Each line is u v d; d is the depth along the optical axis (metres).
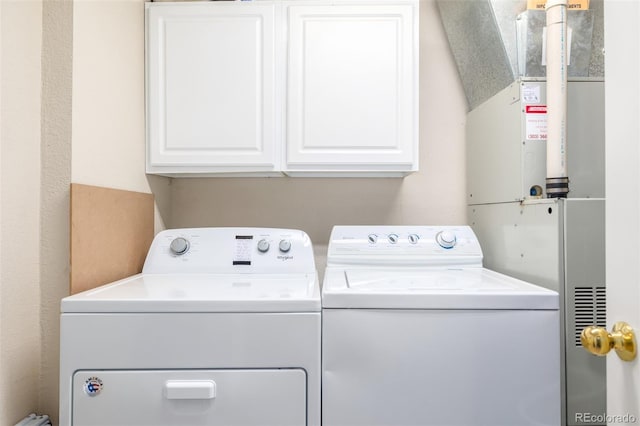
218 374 0.95
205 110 1.51
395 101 1.49
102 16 1.25
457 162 1.85
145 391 0.94
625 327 0.71
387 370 0.96
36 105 1.11
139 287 1.14
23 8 1.05
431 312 0.97
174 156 1.52
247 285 1.19
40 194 1.12
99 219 1.22
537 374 0.96
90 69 1.19
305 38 1.49
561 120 1.19
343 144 1.50
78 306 0.95
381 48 1.48
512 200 1.36
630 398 0.71
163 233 1.50
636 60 0.69
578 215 1.11
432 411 0.96
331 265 1.48
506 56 1.39
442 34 1.85
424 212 1.85
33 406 1.10
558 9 1.19
